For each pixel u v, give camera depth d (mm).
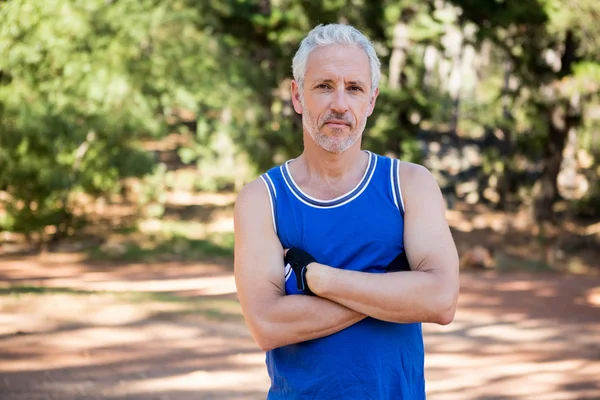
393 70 23984
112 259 19578
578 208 28953
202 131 26297
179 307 9219
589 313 13250
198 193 29250
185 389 6195
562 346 9695
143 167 20625
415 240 2133
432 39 23203
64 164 19484
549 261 22219
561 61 24500
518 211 29531
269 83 21922
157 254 20344
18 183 19438
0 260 18656
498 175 31000
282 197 2168
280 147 22375
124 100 19609
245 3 21172
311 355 2123
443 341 9625
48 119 18547
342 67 2084
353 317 2086
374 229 2135
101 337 7672
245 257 2158
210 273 18078
